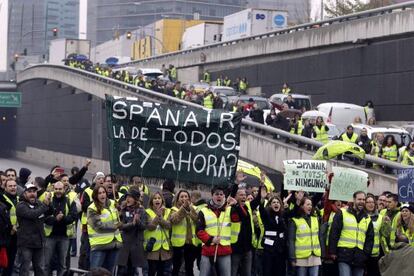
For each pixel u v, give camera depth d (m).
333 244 34.03
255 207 34.88
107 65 178.50
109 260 33.91
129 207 34.47
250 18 125.31
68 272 22.89
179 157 32.91
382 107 90.50
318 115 73.31
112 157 32.81
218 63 139.50
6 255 34.41
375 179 56.50
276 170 69.12
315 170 34.34
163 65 149.75
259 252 36.22
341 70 99.00
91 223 33.41
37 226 34.28
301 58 109.50
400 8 85.75
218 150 32.94
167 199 36.62
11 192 35.28
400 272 16.88
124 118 32.62
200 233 33.44
